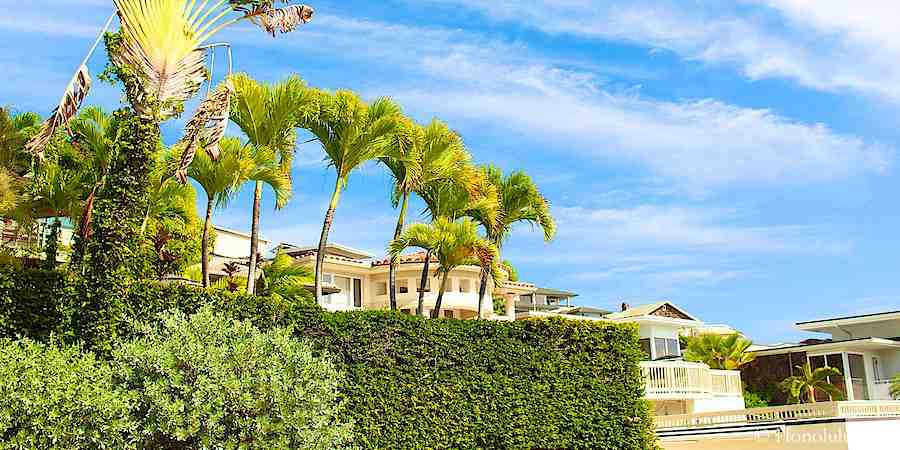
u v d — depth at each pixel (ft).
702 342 165.48
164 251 81.41
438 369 53.57
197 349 37.65
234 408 37.01
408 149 69.77
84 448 33.30
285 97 63.21
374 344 51.44
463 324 55.72
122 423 34.27
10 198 56.03
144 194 45.21
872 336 163.43
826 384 148.56
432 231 71.31
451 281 154.81
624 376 61.77
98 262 43.50
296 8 50.96
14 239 65.72
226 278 94.99
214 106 48.24
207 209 63.16
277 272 90.58
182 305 45.50
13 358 34.14
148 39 45.09
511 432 55.36
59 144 62.69
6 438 31.96
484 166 92.79
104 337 42.60
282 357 40.06
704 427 104.06
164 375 36.99
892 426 92.79
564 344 59.77
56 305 42.47
